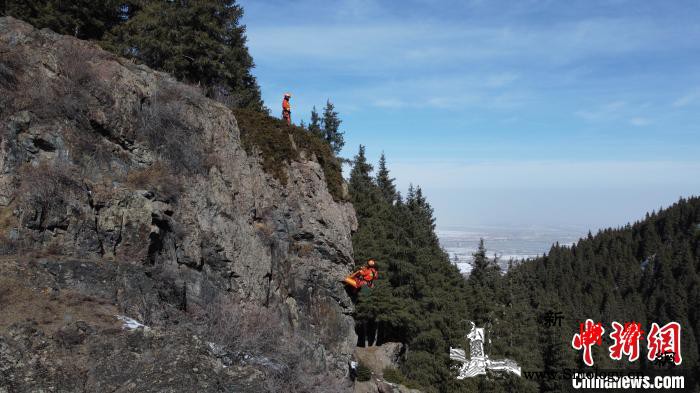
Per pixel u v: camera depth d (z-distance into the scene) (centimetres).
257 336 1206
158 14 2466
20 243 1044
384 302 3397
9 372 782
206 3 2502
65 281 1020
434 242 5072
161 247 1330
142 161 1415
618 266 12888
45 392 785
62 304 964
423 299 3697
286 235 1923
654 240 13475
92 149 1292
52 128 1223
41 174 1134
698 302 10150
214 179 1597
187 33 2436
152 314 1078
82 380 830
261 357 1123
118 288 1073
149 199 1335
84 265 1072
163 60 2486
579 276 12562
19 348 818
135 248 1230
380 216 4312
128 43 2528
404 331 3875
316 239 2062
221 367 970
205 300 1341
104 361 867
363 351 3438
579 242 15012
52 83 1278
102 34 2841
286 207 1989
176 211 1417
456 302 4222
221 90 2506
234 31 2780
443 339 3697
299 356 1336
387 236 4191
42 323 894
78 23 2586
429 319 3650
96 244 1157
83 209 1163
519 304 5462
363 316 3431
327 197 2191
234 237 1578
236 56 2809
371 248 3609
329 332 1962
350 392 1605
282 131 2127
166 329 1026
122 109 1406
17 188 1096
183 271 1355
